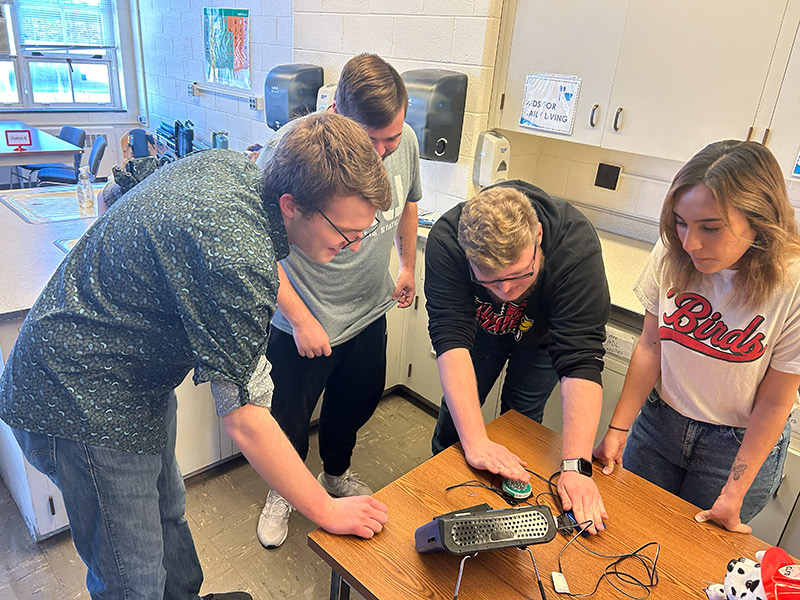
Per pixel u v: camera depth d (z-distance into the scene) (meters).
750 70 1.69
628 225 2.50
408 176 1.81
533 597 0.96
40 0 5.29
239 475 2.24
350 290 1.75
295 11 3.01
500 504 1.15
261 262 0.90
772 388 1.17
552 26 2.11
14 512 1.99
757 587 0.87
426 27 2.43
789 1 1.58
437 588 0.97
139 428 1.12
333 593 1.11
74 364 1.00
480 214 1.17
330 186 0.90
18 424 1.05
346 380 1.93
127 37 5.69
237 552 1.90
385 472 2.34
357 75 1.50
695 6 1.75
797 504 1.66
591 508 1.13
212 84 4.47
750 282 1.09
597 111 2.07
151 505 1.21
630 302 1.89
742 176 0.99
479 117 2.38
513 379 1.83
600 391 1.31
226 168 1.01
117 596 1.22
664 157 1.95
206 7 4.26
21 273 1.82
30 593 1.71
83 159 5.80
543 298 1.43
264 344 0.96
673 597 0.97
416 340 2.67
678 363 1.29
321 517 1.05
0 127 4.53
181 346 1.06
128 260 0.94
